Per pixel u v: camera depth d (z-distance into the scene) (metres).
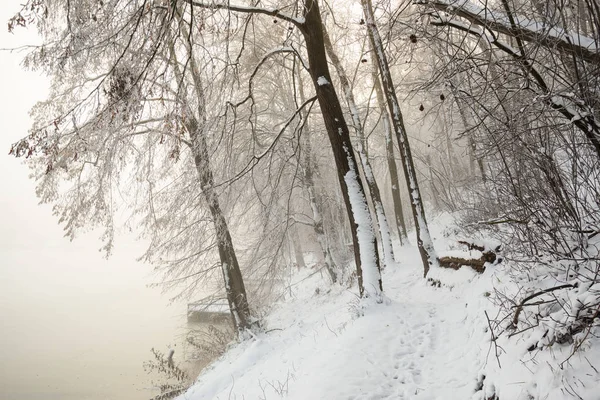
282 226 16.08
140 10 5.05
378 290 8.81
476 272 8.20
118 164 8.99
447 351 6.23
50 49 6.10
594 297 3.68
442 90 4.62
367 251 9.05
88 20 5.43
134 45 5.57
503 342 4.79
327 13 11.36
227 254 14.16
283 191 16.27
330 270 17.67
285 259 16.66
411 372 5.90
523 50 3.74
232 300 14.03
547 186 4.73
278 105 18.98
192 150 12.15
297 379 6.79
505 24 3.71
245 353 11.02
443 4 3.92
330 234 19.12
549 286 4.68
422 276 11.97
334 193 20.14
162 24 4.97
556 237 4.71
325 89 9.48
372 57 16.33
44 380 17.89
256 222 16.23
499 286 6.09
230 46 15.15
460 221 12.22
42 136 5.78
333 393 5.56
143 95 5.36
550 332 3.97
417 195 11.34
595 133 3.62
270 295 16.77
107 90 5.23
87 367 19.22
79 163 11.69
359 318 8.26
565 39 3.45
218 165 12.66
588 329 3.50
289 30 9.39
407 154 11.43
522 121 3.88
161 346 21.19
